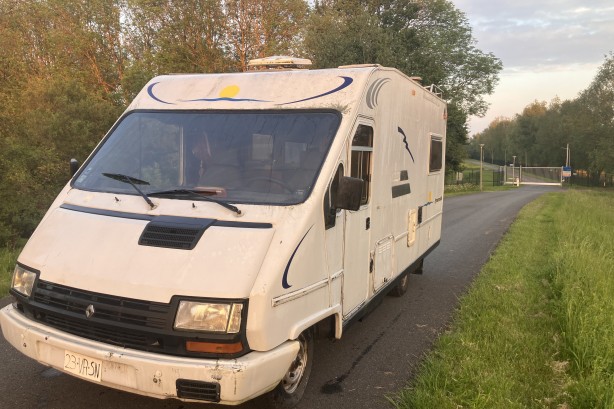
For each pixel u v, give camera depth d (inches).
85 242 149.6
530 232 534.3
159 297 131.2
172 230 144.5
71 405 160.6
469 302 267.0
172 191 162.1
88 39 919.7
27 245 159.2
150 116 188.4
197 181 167.3
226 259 136.1
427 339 228.4
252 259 136.5
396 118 232.1
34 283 148.1
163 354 130.7
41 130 491.5
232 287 130.4
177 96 192.5
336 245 170.9
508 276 323.6
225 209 151.7
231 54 910.4
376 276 216.7
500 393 163.9
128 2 916.0
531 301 268.4
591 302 234.2
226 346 128.4
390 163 227.6
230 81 192.4
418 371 192.5
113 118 541.6
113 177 173.6
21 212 407.2
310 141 167.9
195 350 129.0
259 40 890.7
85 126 509.4
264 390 135.5
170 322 129.3
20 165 406.0
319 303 159.6
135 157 179.8
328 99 179.2
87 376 135.9
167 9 887.1
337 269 172.6
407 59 1154.0
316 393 175.5
